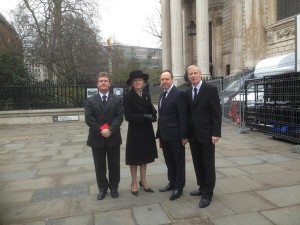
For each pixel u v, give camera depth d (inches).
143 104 201.6
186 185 221.6
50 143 417.1
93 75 1036.5
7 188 229.1
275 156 295.3
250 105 446.3
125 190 215.8
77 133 502.9
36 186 231.8
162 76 197.8
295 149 310.7
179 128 194.7
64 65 996.6
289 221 161.0
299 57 363.3
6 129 580.7
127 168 272.1
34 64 997.8
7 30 1019.3
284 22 749.9
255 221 162.2
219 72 1110.4
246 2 829.2
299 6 721.6
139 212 178.2
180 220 166.4
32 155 343.6
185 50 1301.7
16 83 717.9
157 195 203.6
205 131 185.8
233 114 530.6
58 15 944.3
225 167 262.2
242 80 509.7
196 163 197.5
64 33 965.2
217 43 1112.8
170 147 201.8
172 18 1022.4
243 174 241.0
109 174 206.1
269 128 393.1
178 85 967.0
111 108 200.2
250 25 823.1
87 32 987.9
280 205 181.0
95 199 200.8
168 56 1198.3
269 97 390.3
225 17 1083.3
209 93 185.9
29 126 617.6
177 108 193.6
